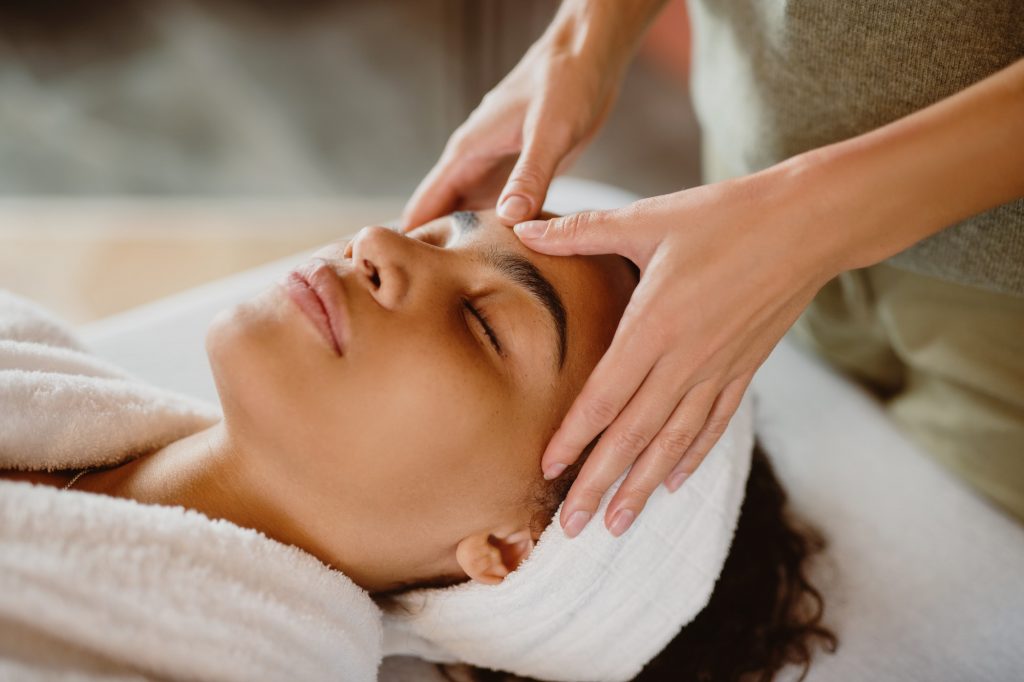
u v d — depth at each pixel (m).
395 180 2.21
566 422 0.69
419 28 2.61
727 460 0.80
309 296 0.69
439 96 2.45
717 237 0.67
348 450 0.68
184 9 2.64
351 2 2.67
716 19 1.01
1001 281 0.83
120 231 2.00
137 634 0.61
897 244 0.69
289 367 0.67
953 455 1.03
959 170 0.66
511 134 0.96
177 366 1.11
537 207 0.81
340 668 0.73
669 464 0.72
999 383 0.92
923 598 0.92
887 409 1.14
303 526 0.74
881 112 0.83
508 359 0.71
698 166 2.26
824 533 0.98
